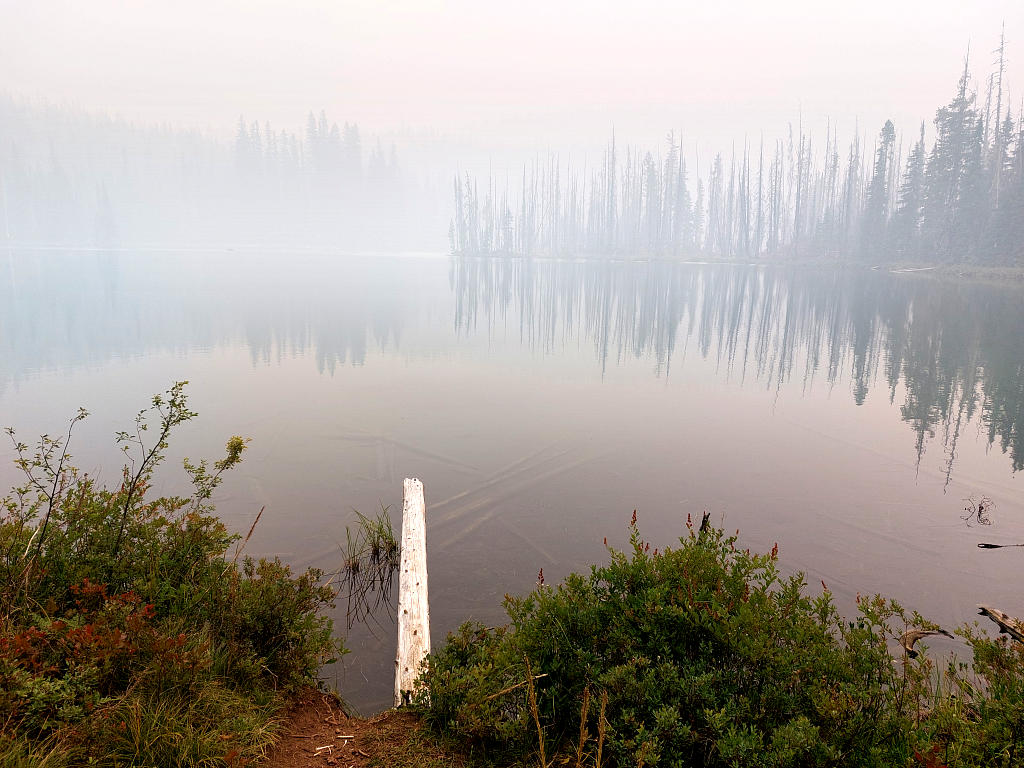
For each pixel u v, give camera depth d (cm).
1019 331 2562
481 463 998
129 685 292
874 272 7169
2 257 7981
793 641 315
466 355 2091
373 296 4134
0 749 237
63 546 383
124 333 2334
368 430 1173
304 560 656
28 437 1063
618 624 335
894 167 10569
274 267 7575
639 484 916
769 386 1661
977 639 328
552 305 3831
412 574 542
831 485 926
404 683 405
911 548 716
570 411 1360
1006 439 1185
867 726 275
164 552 410
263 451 1027
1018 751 242
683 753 288
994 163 7006
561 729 319
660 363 1991
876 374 1814
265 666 354
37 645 293
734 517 804
